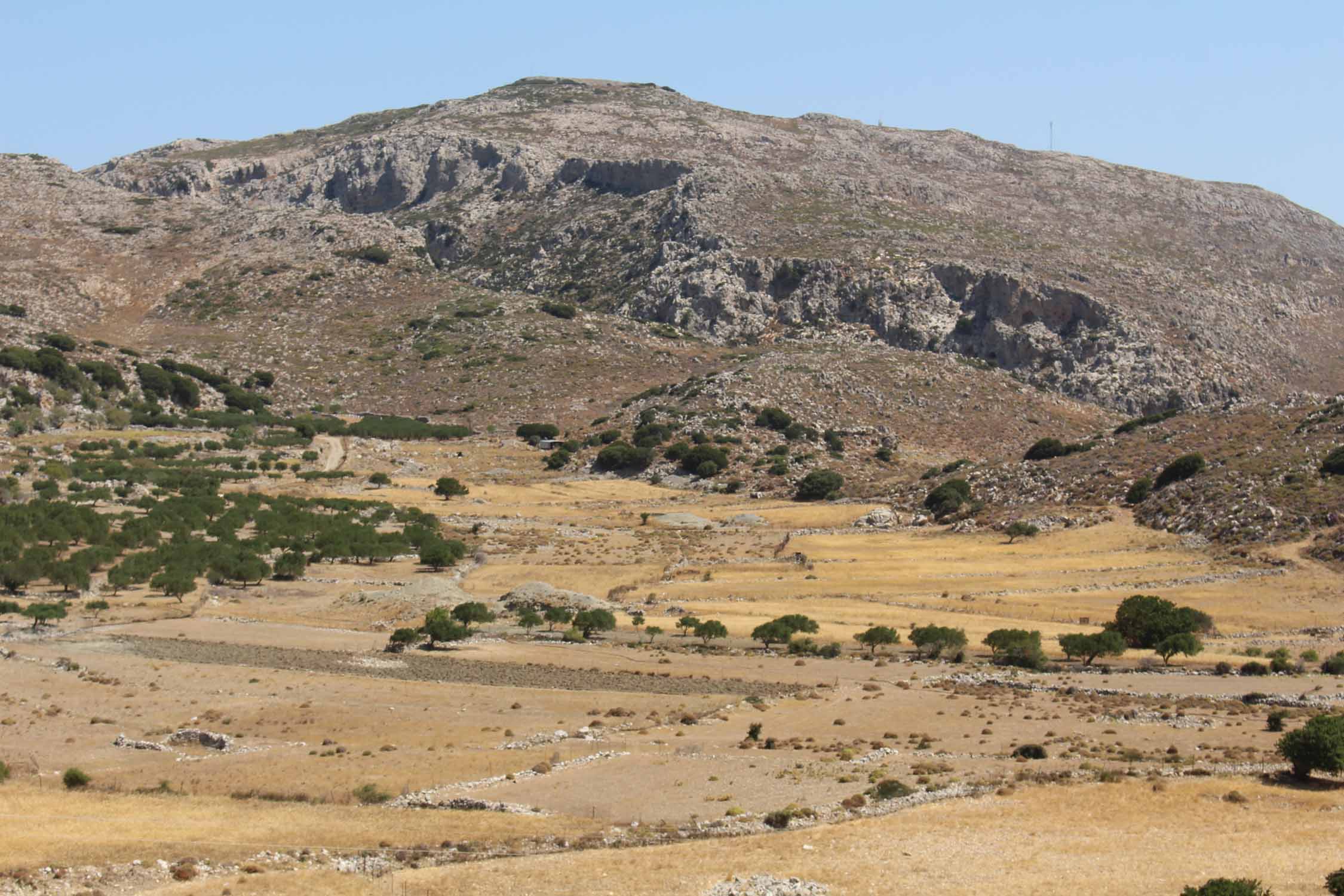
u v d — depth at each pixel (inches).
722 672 3688.5
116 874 1918.1
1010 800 2309.3
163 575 4884.4
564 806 2353.6
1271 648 3973.9
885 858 2001.7
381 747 2881.4
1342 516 5152.6
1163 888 1857.8
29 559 4913.9
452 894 1854.1
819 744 2822.3
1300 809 2223.2
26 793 2395.4
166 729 3053.6
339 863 1993.1
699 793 2426.2
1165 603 4062.5
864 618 4495.6
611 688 3506.4
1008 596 4808.1
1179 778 2455.7
